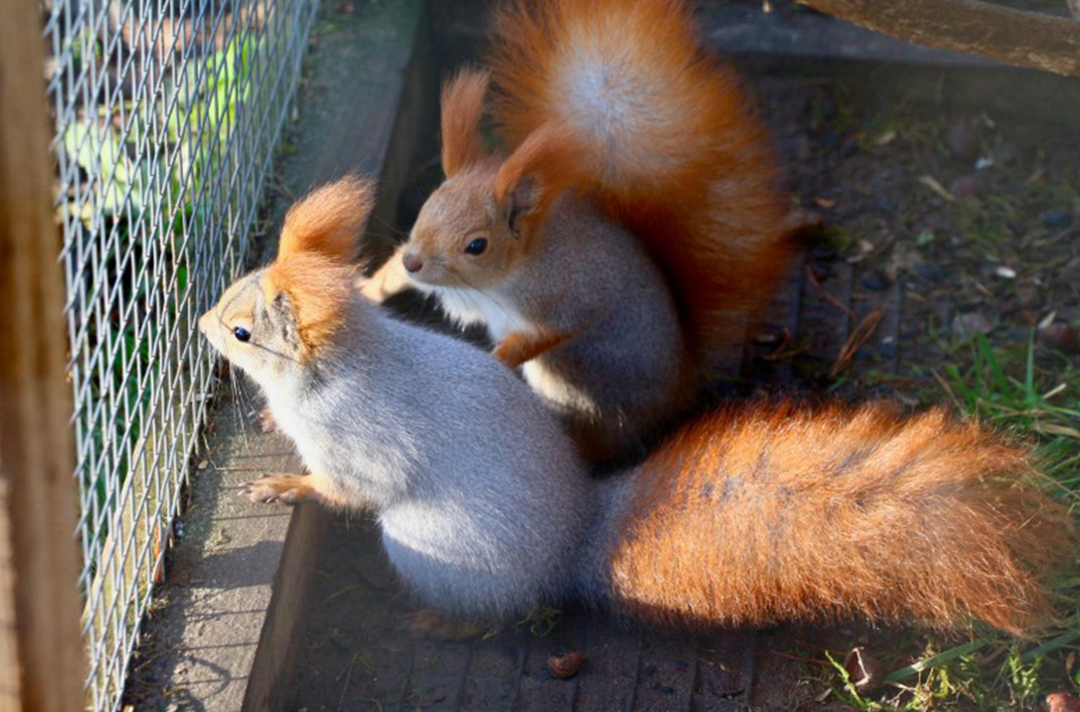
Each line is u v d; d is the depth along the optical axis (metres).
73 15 1.11
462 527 1.07
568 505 1.09
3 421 0.86
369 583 1.12
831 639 1.09
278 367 1.07
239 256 1.17
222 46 1.17
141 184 1.09
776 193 1.21
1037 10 1.34
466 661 1.09
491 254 1.15
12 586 0.87
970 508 1.04
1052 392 1.19
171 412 1.07
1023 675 1.07
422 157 1.33
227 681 1.02
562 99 1.18
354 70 1.29
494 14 1.28
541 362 1.18
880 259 1.28
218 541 1.07
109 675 1.00
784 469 1.06
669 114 1.17
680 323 1.21
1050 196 1.31
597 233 1.17
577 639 1.09
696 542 1.07
